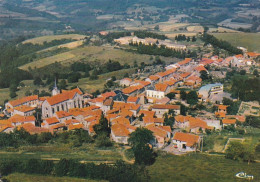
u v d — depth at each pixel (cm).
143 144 14200
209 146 15838
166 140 16400
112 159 14488
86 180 12862
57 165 13475
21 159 14738
